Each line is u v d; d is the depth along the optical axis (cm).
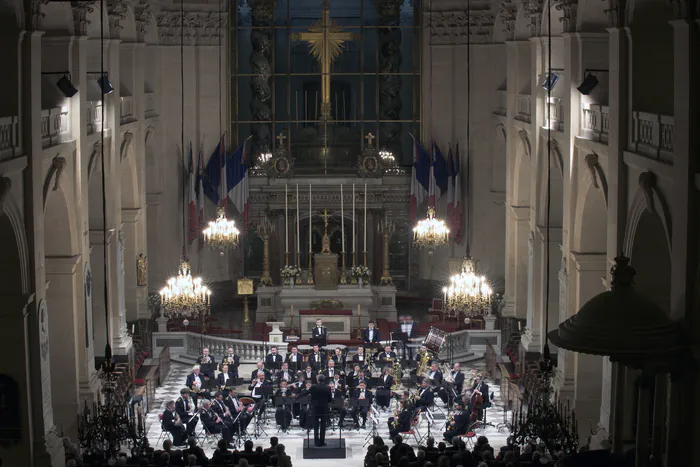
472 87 3812
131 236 3388
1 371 2102
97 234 2891
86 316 2541
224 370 2912
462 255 3869
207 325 3512
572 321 1434
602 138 2362
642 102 2123
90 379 2550
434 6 3838
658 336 1394
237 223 3856
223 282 3928
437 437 2675
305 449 2569
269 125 3903
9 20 2042
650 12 2102
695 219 1694
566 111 2586
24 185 2094
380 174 3809
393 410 2894
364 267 3622
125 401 2569
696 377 1678
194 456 2012
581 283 2517
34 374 2131
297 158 3900
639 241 2097
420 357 3030
